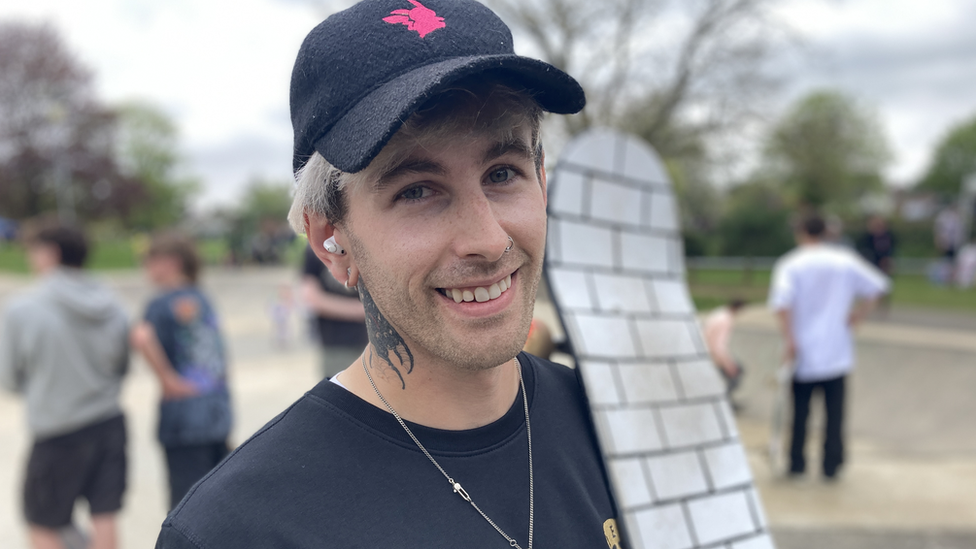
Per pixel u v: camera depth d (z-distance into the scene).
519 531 0.83
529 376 0.99
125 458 2.84
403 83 0.69
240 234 27.97
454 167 0.75
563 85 0.79
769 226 15.91
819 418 5.25
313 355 8.25
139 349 2.65
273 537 0.71
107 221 39.34
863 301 3.95
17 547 3.23
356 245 0.80
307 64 0.76
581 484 0.94
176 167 51.22
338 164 0.71
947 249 14.53
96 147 37.31
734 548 1.31
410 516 0.77
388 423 0.81
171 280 2.81
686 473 1.31
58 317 2.67
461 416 0.85
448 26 0.74
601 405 1.21
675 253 1.62
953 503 3.64
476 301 0.78
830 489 3.88
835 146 17.20
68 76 35.56
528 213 0.81
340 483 0.76
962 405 5.37
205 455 2.74
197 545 0.70
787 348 4.00
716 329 5.01
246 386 6.56
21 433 5.04
